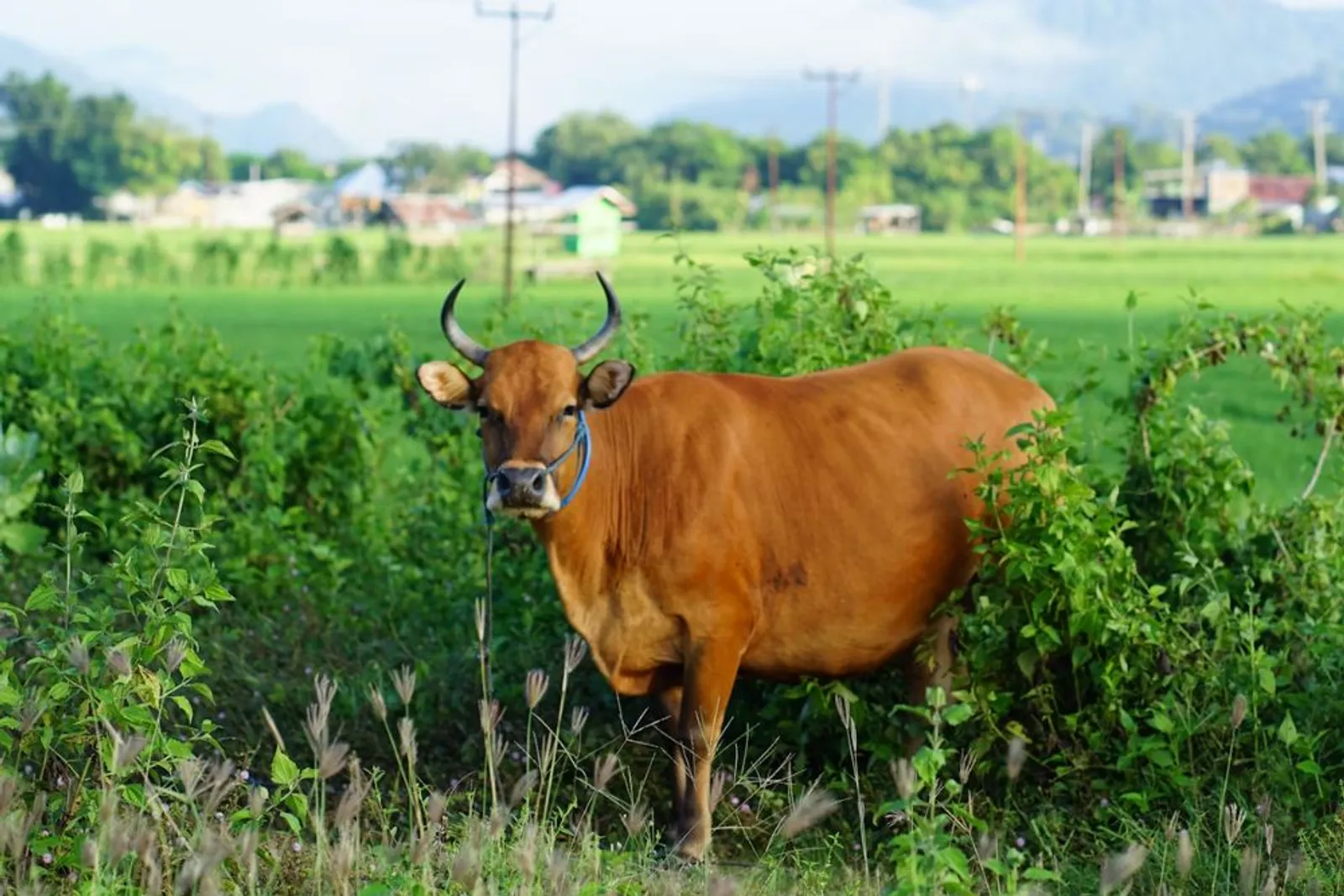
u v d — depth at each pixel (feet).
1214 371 112.16
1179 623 29.60
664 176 652.48
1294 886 24.14
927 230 604.49
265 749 31.40
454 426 44.73
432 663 33.35
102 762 22.81
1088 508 29.19
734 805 29.40
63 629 25.39
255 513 43.29
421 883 20.74
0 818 19.95
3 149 636.89
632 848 26.71
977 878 24.09
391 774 30.73
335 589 38.17
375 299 224.74
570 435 27.96
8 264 261.03
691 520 28.25
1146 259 336.08
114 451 47.39
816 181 640.99
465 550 38.96
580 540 28.43
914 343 39.22
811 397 30.12
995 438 31.35
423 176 654.94
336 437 47.03
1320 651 28.94
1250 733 27.86
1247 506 36.78
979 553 29.63
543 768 23.58
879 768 30.76
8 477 42.57
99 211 637.30
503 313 46.16
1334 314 170.91
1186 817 27.27
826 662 29.84
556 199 362.94
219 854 19.88
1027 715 30.66
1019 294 219.82
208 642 35.63
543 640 33.83
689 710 28.32
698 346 38.68
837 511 29.19
